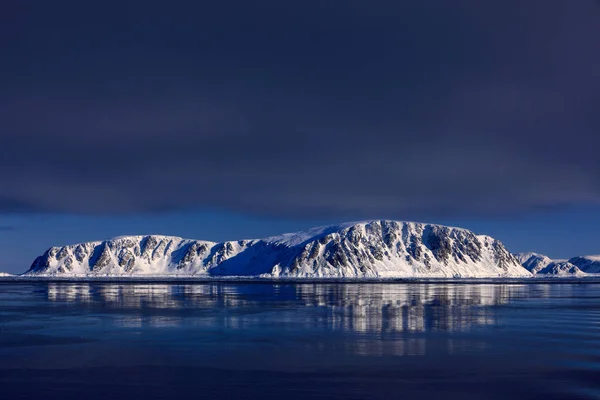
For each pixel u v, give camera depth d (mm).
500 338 50844
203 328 58125
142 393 31312
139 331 55906
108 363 39469
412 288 175375
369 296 120125
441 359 40656
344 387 32531
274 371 36688
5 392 31703
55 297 115875
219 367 38031
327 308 83625
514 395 30859
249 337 51531
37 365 38906
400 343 47844
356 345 46875
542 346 46312
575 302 101250
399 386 32719
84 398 30391
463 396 30688
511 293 139250
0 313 75812
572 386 32781
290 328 57938
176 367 38062
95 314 73875
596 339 50375
